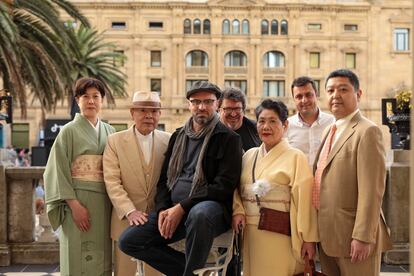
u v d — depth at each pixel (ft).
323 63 166.81
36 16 54.60
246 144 18.40
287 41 166.20
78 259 15.94
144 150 16.63
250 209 14.49
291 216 14.03
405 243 24.22
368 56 167.22
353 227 13.42
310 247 13.91
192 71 165.48
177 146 15.39
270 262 14.14
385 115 27.12
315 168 14.67
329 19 166.30
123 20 164.86
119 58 126.11
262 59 166.30
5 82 54.44
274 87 166.91
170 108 164.35
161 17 165.27
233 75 165.48
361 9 166.61
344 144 13.66
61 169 15.87
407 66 168.14
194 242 13.94
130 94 163.94
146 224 15.24
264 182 14.02
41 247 24.31
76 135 16.22
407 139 25.55
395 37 168.66
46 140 68.95
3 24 46.55
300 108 18.12
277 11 166.30
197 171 14.67
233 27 166.50
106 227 16.51
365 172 13.05
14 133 156.76
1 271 22.99
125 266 16.99
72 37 62.08
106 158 16.29
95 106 16.57
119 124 162.61
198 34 165.58
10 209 24.31
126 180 16.30
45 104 61.00
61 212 16.16
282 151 14.47
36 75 54.29
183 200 14.55
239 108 18.20
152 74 164.86
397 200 24.17
